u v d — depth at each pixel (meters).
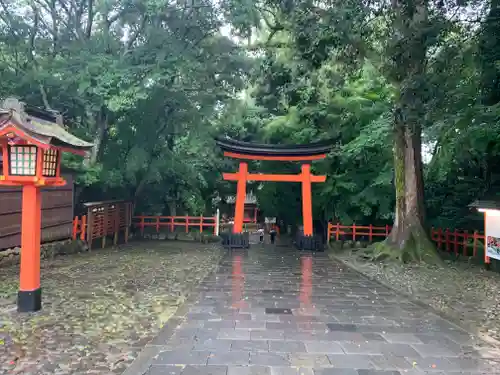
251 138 22.75
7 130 7.08
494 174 15.70
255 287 10.38
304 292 9.96
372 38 14.13
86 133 17.34
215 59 17.34
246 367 5.34
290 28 15.45
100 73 15.21
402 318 7.84
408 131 14.93
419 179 15.48
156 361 5.49
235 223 18.62
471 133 12.92
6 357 5.55
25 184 7.66
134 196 20.78
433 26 11.57
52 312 7.68
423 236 15.04
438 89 11.91
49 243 14.08
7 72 15.80
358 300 9.26
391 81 13.59
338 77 15.68
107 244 18.05
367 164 19.17
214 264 13.82
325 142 17.55
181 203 23.70
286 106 22.05
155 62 16.02
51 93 16.48
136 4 15.75
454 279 11.91
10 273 11.00
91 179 16.09
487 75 13.78
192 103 18.22
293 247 19.23
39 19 16.47
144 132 18.53
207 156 22.53
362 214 19.84
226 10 16.47
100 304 8.32
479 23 13.40
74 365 5.33
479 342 6.53
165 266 13.15
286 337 6.55
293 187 22.30
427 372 5.32
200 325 7.07
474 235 14.95
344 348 6.12
